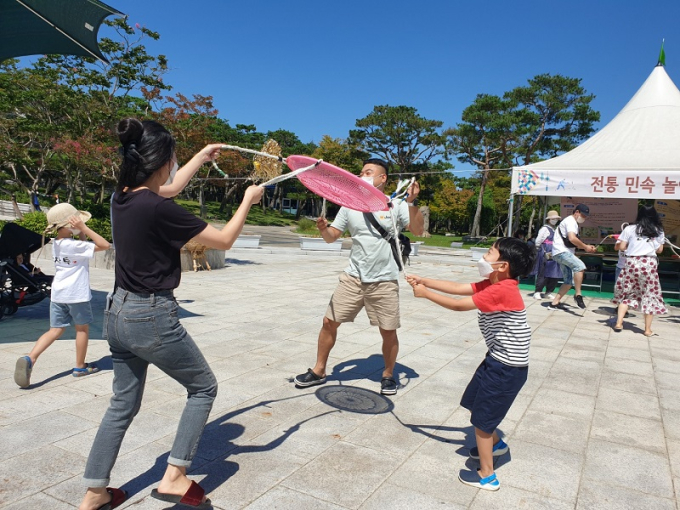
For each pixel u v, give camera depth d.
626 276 6.85
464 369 4.87
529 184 10.45
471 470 2.81
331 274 12.41
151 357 2.23
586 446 3.28
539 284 9.70
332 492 2.60
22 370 3.78
